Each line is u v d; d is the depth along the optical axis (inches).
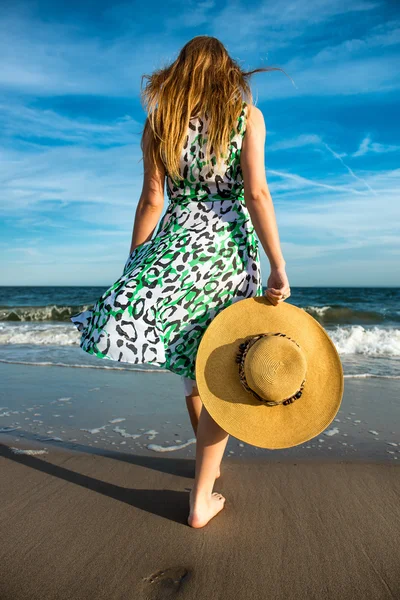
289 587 59.7
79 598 57.3
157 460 108.8
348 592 58.7
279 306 75.2
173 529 74.8
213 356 72.9
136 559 65.9
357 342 300.5
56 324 502.6
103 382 198.5
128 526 75.7
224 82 74.3
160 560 65.7
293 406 71.9
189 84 75.3
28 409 156.0
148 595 58.0
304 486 92.7
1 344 313.4
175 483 94.7
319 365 73.1
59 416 147.6
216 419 71.2
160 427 135.9
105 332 71.7
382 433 128.9
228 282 75.6
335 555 67.1
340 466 103.7
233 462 106.8
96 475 99.0
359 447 117.0
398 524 76.3
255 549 68.7
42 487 92.4
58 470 102.0
